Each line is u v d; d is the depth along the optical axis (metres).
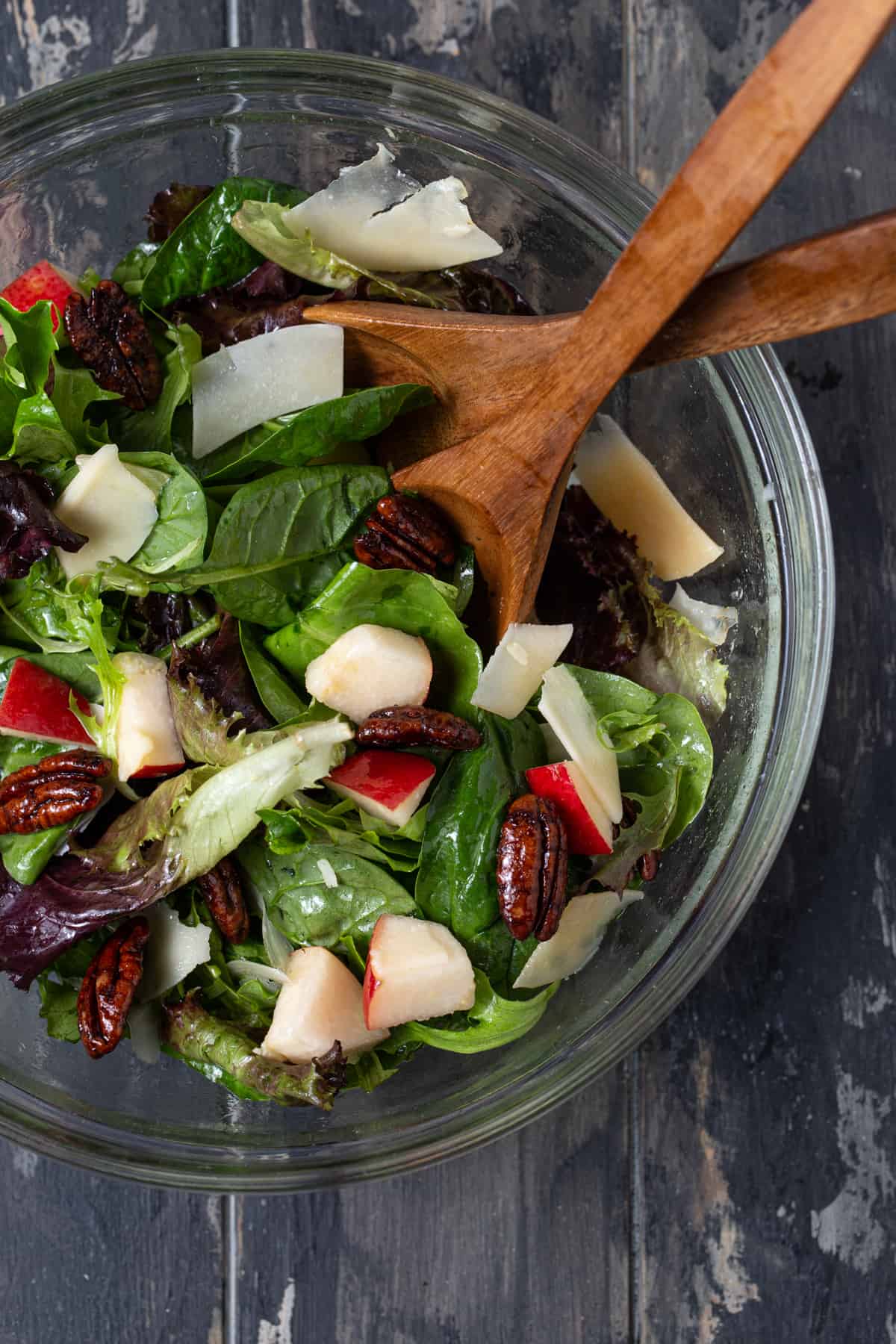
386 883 0.59
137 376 0.59
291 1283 0.64
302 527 0.58
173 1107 0.61
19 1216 0.63
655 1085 0.64
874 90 0.65
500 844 0.58
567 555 0.61
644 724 0.60
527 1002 0.58
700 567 0.61
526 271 0.63
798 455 0.61
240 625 0.59
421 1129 0.60
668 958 0.60
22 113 0.60
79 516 0.58
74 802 0.58
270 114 0.61
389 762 0.59
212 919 0.59
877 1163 0.64
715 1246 0.64
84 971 0.60
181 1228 0.64
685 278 0.53
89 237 0.62
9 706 0.58
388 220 0.60
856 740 0.65
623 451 0.61
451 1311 0.64
